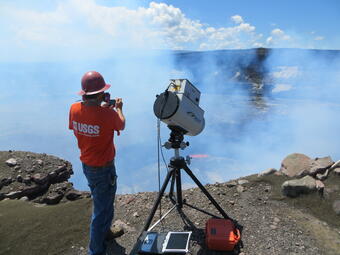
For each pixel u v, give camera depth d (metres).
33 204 4.10
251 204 3.79
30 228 3.33
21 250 2.95
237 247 2.88
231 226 2.94
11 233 3.24
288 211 3.57
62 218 3.54
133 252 2.69
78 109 2.28
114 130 2.38
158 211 3.71
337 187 3.78
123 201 4.06
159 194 3.07
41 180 5.14
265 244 2.91
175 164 3.15
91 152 2.33
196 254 2.81
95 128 2.23
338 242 2.92
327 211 3.48
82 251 2.92
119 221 3.49
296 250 2.80
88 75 2.26
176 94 2.96
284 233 3.10
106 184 2.45
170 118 2.90
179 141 3.11
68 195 5.05
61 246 3.00
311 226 3.23
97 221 2.49
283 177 4.35
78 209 3.75
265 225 3.27
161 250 2.68
